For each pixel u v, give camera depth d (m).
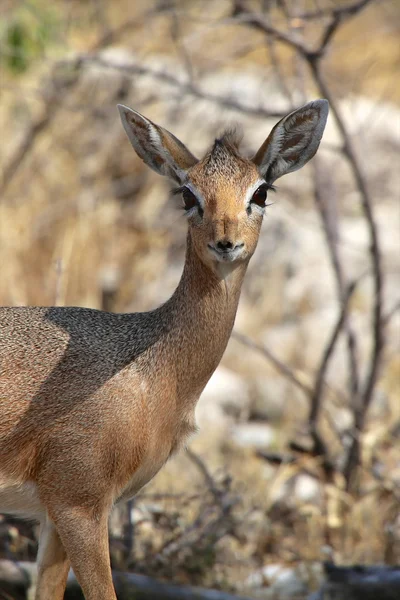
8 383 7.31
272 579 9.79
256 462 12.66
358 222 17.67
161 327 7.52
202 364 7.55
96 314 7.78
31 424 7.28
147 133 7.93
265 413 14.55
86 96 18.08
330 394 14.26
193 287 7.48
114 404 7.26
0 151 17.88
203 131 18.33
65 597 8.73
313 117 7.82
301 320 16.58
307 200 17.95
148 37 17.84
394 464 12.43
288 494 11.65
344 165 17.86
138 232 17.94
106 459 7.27
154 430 7.43
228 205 7.20
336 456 12.70
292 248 17.30
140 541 9.57
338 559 10.38
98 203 17.59
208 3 18.05
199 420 13.70
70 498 7.28
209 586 9.47
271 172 7.83
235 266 7.40
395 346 15.60
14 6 16.19
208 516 9.96
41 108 18.45
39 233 16.59
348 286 12.81
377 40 21.45
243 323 16.39
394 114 19.45
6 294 15.05
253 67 20.02
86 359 7.38
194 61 18.05
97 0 17.62
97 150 18.45
